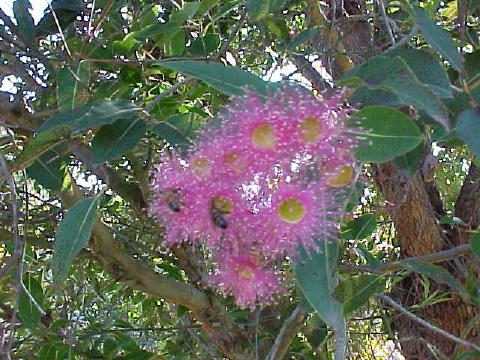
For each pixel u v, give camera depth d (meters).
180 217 0.38
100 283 1.02
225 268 0.40
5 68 0.63
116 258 0.66
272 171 0.36
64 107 0.52
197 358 0.85
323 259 0.36
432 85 0.34
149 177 0.65
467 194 1.05
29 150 0.43
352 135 0.35
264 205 0.36
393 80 0.32
